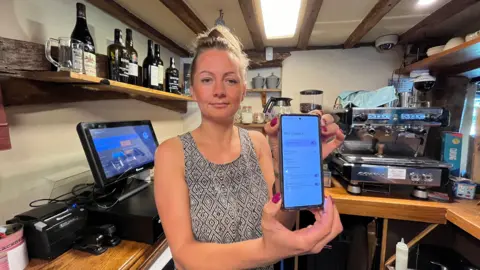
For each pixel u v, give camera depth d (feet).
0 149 2.58
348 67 7.38
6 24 2.97
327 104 7.54
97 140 3.33
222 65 1.90
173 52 7.54
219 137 2.12
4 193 2.96
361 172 4.22
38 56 3.10
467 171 4.71
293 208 1.46
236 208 2.00
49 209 2.80
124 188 3.80
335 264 4.74
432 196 4.21
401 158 4.41
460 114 5.11
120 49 4.11
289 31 5.84
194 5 4.75
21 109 3.13
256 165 2.27
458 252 4.32
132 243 2.96
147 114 6.21
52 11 3.59
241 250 1.41
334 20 5.45
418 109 4.24
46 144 3.49
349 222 4.75
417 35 6.00
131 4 4.69
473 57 4.36
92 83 3.63
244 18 5.22
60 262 2.53
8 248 2.27
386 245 4.40
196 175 1.96
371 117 4.37
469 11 4.61
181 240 1.63
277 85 7.63
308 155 1.64
